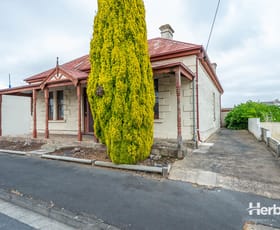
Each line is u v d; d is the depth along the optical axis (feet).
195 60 25.39
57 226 8.86
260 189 12.05
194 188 12.61
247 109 52.70
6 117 44.88
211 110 40.60
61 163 19.40
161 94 26.99
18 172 16.53
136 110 16.76
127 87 16.75
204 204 10.36
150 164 17.08
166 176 14.89
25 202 11.14
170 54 26.50
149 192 12.07
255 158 18.93
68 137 30.63
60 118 37.35
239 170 15.38
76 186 13.19
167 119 26.53
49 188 12.91
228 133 43.29
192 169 15.89
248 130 47.85
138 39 17.54
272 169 15.44
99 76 18.01
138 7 18.16
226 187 12.58
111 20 17.42
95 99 18.42
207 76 35.06
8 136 33.09
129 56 16.81
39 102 39.86
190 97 25.18
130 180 14.28
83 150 23.21
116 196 11.52
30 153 23.20
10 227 8.73
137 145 17.17
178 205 10.30
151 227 8.32
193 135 24.64
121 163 17.10
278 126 35.19
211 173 14.90
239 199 10.89
